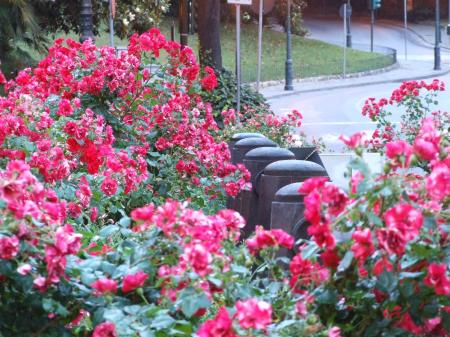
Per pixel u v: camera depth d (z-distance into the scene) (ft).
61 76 33.88
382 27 300.81
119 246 15.31
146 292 14.57
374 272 13.08
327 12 340.39
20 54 89.20
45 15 106.73
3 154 24.48
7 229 13.91
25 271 13.64
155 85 34.27
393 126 51.75
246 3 60.80
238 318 12.22
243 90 72.54
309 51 210.59
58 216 14.67
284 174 28.14
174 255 14.16
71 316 14.67
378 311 13.83
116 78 33.17
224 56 197.16
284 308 13.89
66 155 26.53
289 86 151.02
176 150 32.65
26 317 14.85
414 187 13.50
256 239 14.28
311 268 13.99
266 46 211.41
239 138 41.50
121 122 33.27
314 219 13.03
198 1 83.92
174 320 13.46
